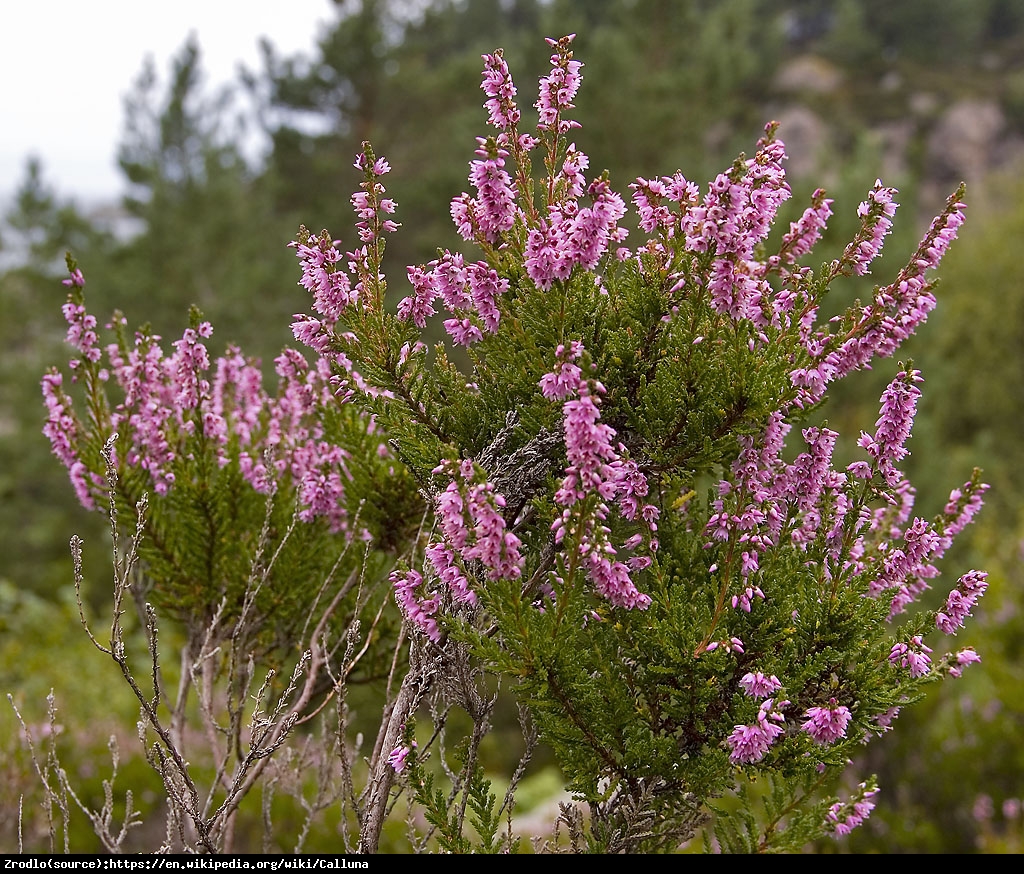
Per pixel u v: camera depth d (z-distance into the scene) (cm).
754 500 271
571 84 284
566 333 284
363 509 398
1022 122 4962
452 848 266
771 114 4938
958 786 785
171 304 1705
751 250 270
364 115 1908
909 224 1121
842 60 5556
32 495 1852
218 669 415
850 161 1220
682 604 268
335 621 429
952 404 2133
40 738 686
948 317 2205
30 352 1997
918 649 268
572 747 266
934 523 292
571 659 255
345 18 1842
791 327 279
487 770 1154
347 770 292
